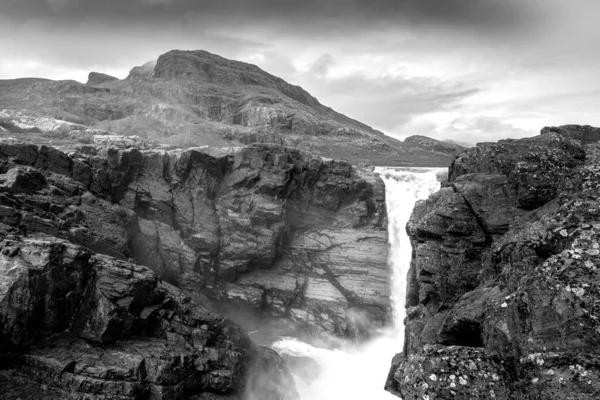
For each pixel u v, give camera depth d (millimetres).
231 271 45938
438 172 51438
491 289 16922
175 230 43062
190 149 45781
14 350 22406
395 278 49219
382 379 39250
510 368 11500
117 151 41781
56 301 23672
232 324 31312
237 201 46594
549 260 11992
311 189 49656
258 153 47438
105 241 31359
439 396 11414
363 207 49719
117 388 22047
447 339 17031
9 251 23094
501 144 22797
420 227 22594
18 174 28797
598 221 13570
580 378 9977
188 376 25109
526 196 20625
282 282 47906
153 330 27188
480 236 21406
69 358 22609
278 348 44188
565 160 20984
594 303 10539
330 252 49281
